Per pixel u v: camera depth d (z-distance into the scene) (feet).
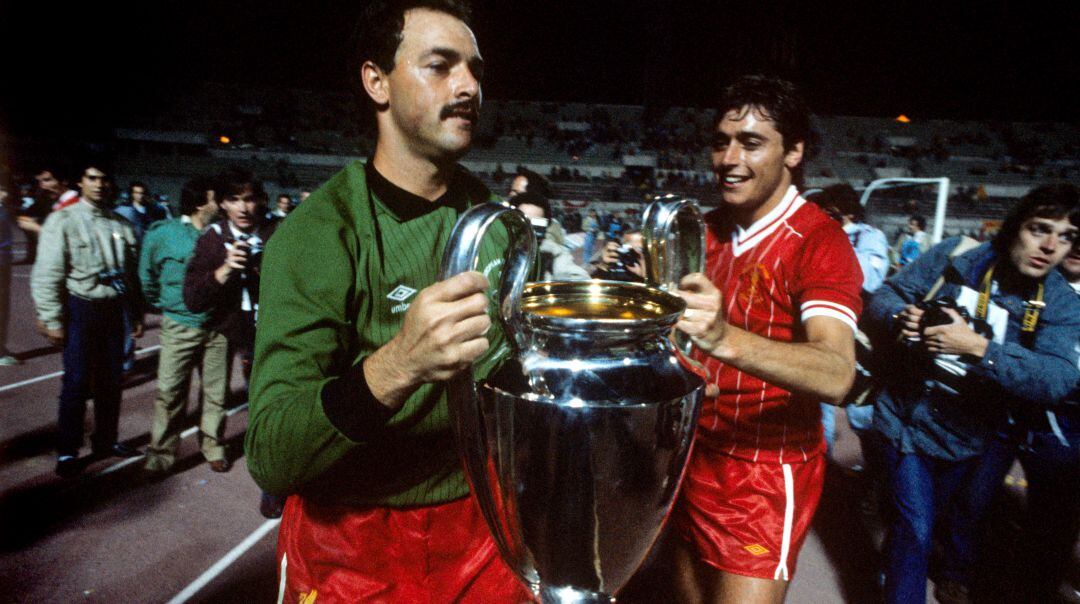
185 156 100.37
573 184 107.14
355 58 3.45
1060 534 8.18
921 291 7.36
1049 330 6.53
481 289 2.09
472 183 3.99
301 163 105.70
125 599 8.38
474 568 3.87
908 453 6.95
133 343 17.28
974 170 112.06
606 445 2.19
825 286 4.57
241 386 17.67
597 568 2.42
